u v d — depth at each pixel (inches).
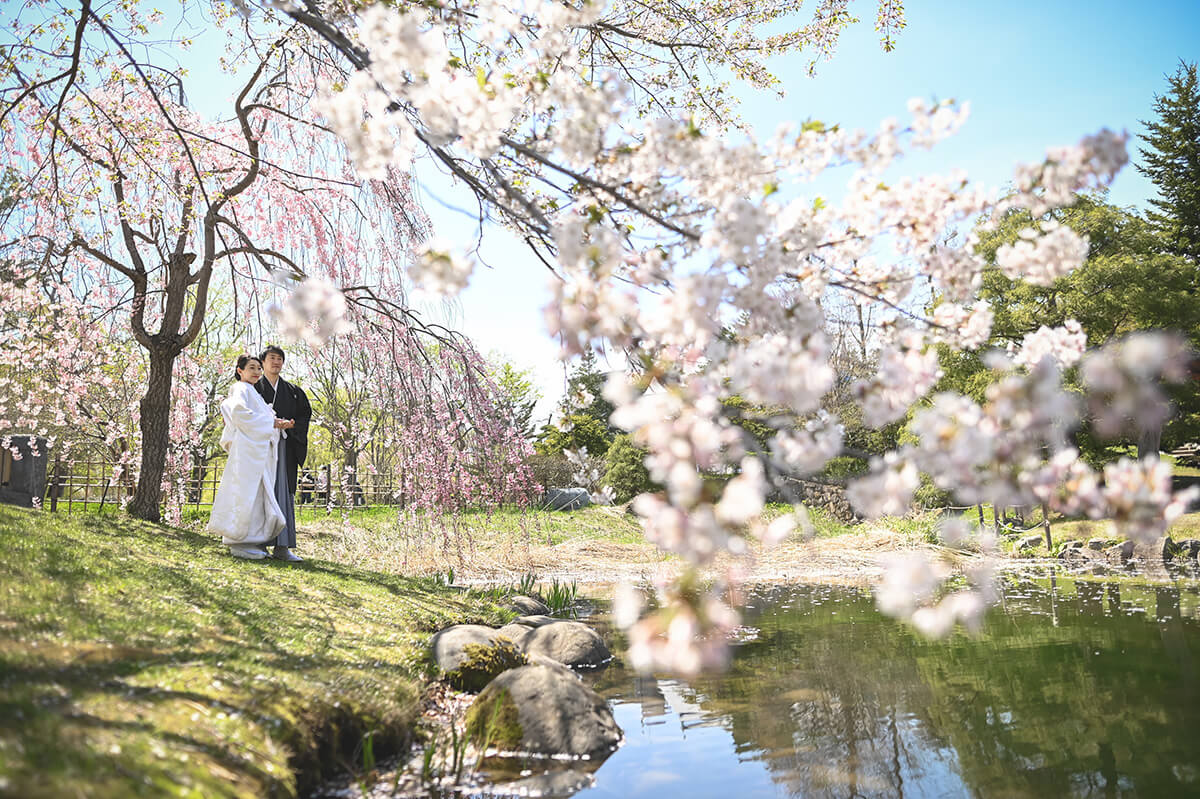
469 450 309.0
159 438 343.6
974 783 127.5
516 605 331.0
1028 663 214.1
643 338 104.0
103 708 101.0
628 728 167.9
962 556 583.5
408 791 125.0
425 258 100.1
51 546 188.7
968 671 207.9
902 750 145.8
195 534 301.6
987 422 85.3
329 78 295.1
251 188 349.1
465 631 208.2
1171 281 738.2
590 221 108.9
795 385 90.9
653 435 82.7
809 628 292.4
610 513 849.5
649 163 113.1
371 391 306.3
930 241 119.1
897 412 100.3
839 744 151.3
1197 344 658.8
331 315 107.3
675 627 74.9
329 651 172.1
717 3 315.9
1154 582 395.5
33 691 100.1
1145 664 205.5
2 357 336.5
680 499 78.7
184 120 327.6
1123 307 720.3
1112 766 131.5
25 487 360.5
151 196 319.6
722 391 99.5
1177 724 152.4
